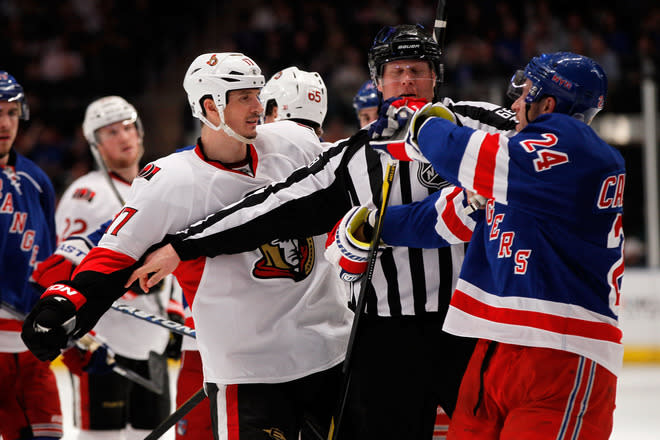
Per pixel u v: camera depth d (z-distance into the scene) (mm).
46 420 11414
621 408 19422
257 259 8203
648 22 34562
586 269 6973
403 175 8695
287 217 8102
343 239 8172
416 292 8664
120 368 11578
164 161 8211
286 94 10594
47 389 11523
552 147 6773
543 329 6898
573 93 7172
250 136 8156
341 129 26422
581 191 6805
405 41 8703
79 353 11938
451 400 8664
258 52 34094
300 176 8258
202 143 8344
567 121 6898
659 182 25891
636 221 26859
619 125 26328
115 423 12344
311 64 33312
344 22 34969
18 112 11609
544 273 6977
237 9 36781
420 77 8773
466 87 26672
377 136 7633
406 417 8695
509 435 6926
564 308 6922
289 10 35625
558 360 6895
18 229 11578
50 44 34156
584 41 33938
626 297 26172
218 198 8219
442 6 8992
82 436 12344
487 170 6867
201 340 8312
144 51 34750
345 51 33688
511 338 6996
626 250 26859
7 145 11477
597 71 7227
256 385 8156
